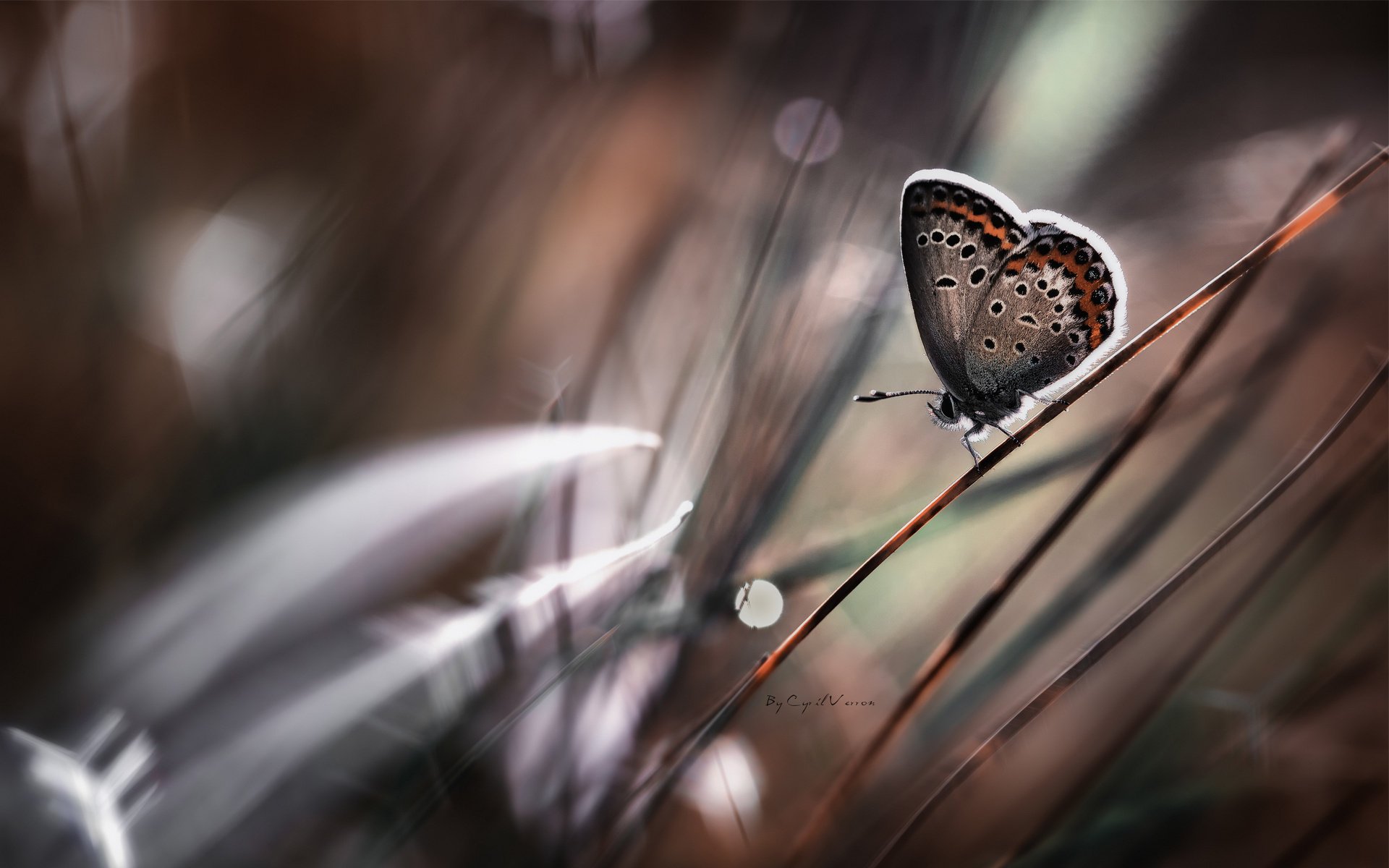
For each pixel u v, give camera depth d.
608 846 0.23
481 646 0.23
